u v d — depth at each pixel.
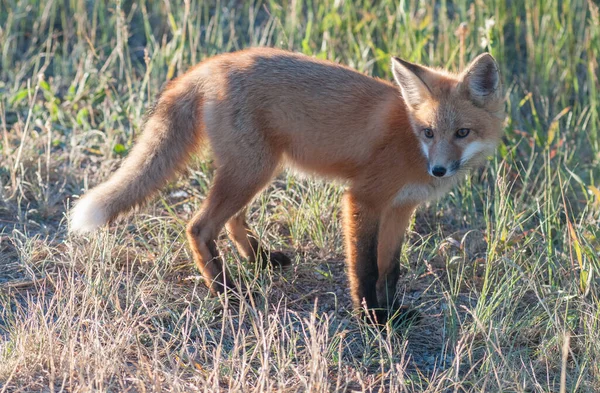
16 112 13.49
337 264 10.44
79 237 10.07
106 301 8.80
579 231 9.73
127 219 10.72
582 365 7.95
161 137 9.52
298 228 10.81
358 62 14.16
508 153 12.00
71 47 15.80
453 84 8.84
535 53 14.88
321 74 9.32
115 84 14.61
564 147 12.73
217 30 15.79
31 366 7.51
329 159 9.47
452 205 11.91
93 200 9.16
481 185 12.24
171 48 14.42
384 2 15.30
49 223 10.84
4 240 10.20
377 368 8.27
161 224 10.45
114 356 7.46
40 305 8.43
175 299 9.18
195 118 9.53
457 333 8.80
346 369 7.79
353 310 9.24
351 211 9.22
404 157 8.98
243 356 7.46
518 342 8.73
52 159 12.22
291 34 14.57
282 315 9.18
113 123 13.29
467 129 8.77
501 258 9.53
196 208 11.06
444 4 14.62
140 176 9.41
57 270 9.58
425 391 7.52
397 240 9.53
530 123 13.83
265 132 9.32
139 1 16.80
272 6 15.36
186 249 10.09
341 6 15.61
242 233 10.00
